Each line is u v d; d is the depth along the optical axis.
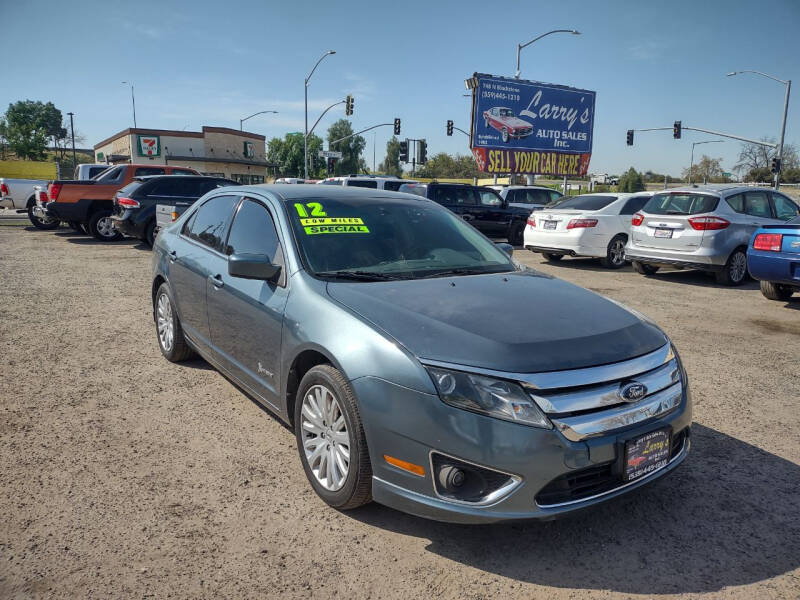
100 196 14.35
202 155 51.16
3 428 3.77
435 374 2.52
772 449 3.77
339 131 104.38
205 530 2.77
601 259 12.19
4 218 21.12
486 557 2.64
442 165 102.56
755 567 2.61
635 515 3.01
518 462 2.41
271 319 3.36
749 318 7.39
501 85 32.75
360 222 3.85
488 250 4.15
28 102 90.62
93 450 3.52
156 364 5.09
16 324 6.31
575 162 35.59
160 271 5.03
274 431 3.85
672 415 2.80
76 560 2.52
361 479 2.76
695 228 9.71
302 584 2.42
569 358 2.58
